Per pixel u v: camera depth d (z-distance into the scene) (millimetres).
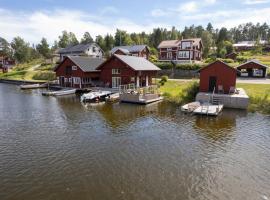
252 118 26297
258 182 13406
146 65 49875
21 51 120500
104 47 115375
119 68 46219
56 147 18344
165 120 25781
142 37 140125
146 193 12336
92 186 12961
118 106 33250
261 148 18125
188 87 38125
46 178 13812
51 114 28781
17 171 14625
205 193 12375
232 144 18938
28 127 23516
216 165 15422
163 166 15234
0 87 58750
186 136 20781
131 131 22141
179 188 12797
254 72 52562
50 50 132500
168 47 79375
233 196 12133
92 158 16391
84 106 33500
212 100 32156
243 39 197125
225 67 33844
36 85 56312
